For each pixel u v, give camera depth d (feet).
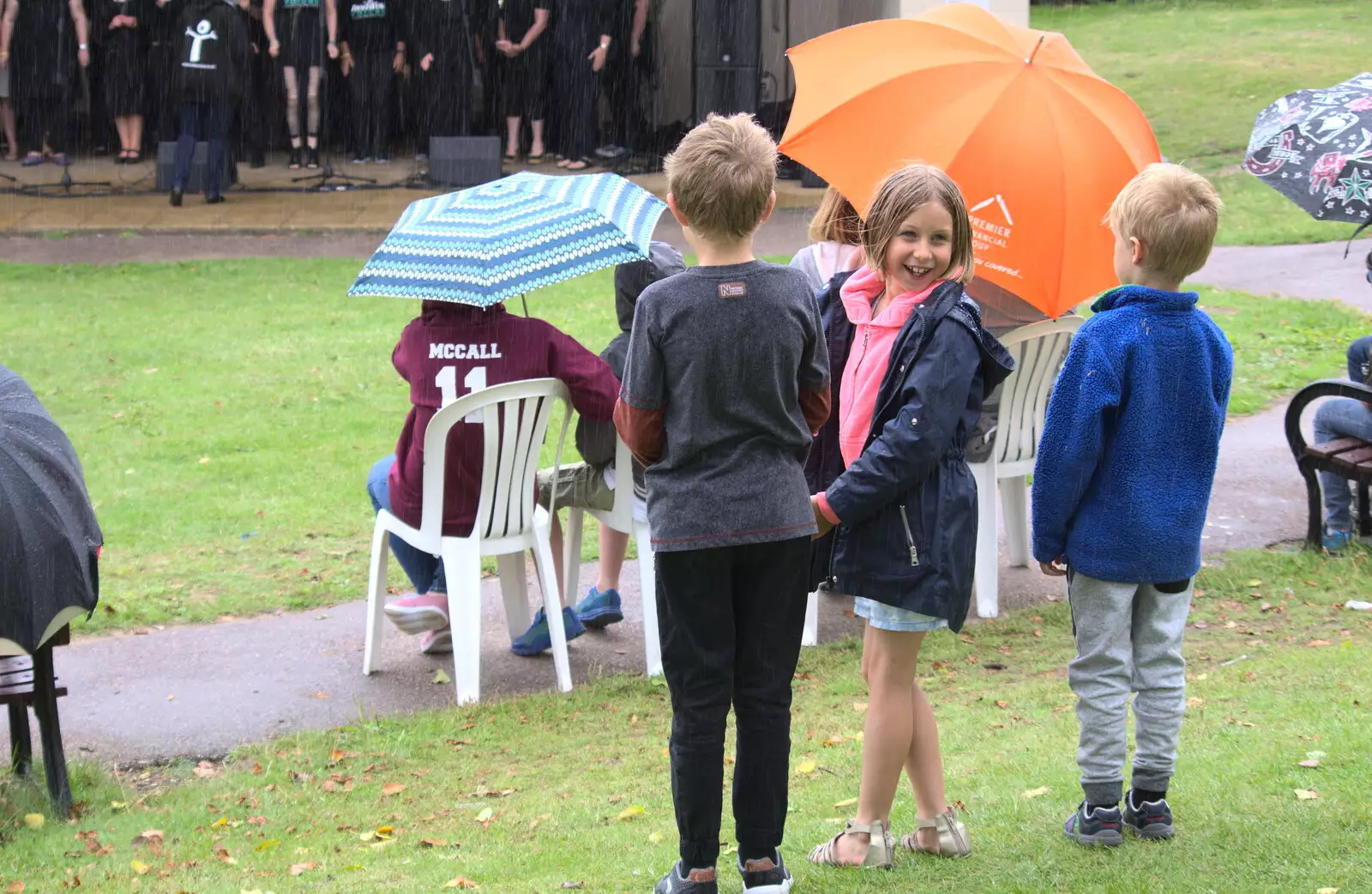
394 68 63.10
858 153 16.90
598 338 37.50
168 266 46.96
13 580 13.44
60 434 14.38
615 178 17.93
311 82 61.11
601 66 60.90
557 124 63.31
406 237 16.70
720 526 9.70
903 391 10.23
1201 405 10.48
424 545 17.52
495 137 58.13
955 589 10.32
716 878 10.96
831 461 11.99
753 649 10.16
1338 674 15.61
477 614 17.52
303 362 36.17
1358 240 48.26
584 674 18.70
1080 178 17.22
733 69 61.67
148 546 23.84
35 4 60.90
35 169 62.39
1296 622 18.53
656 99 70.18
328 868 12.53
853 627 20.04
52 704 14.46
